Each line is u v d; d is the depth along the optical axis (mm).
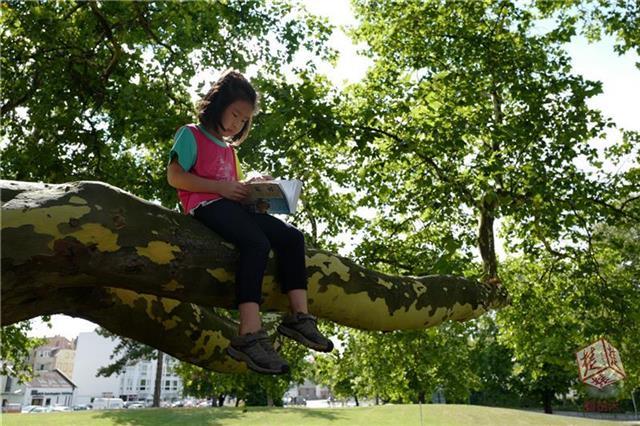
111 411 28703
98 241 2057
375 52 11195
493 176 7086
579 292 9242
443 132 7078
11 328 10375
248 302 2324
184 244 2268
